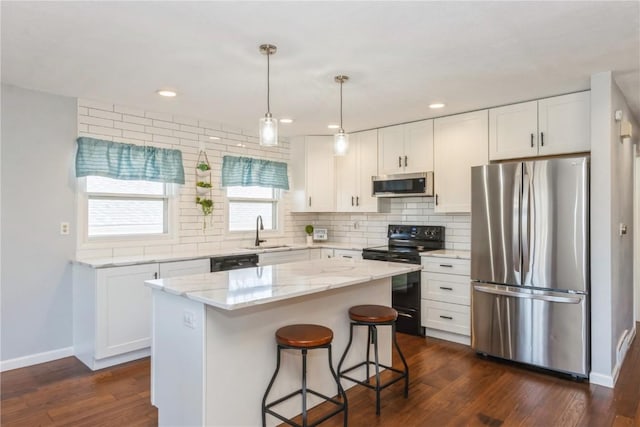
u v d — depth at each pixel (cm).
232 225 474
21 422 242
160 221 410
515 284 330
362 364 299
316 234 534
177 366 220
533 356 320
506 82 312
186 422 213
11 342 321
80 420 245
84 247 357
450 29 224
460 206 403
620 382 299
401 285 423
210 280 239
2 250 316
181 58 263
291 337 215
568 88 328
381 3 195
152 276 346
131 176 377
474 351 363
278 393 239
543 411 256
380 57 262
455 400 271
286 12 203
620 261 335
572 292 304
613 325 301
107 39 235
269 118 247
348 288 288
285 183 518
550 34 230
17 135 322
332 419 247
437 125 420
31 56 260
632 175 405
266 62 270
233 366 214
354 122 445
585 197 297
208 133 441
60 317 345
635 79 307
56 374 312
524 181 323
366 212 496
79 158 347
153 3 194
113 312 323
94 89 327
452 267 387
